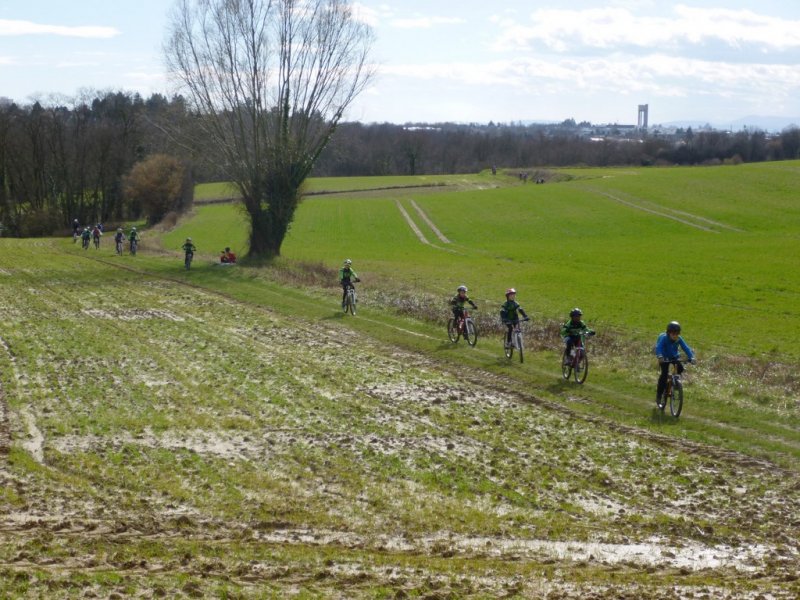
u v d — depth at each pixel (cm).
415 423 1688
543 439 1588
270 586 912
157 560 987
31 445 1511
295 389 1973
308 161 5159
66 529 1094
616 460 1466
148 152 10675
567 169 16000
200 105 5016
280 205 5122
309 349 2495
